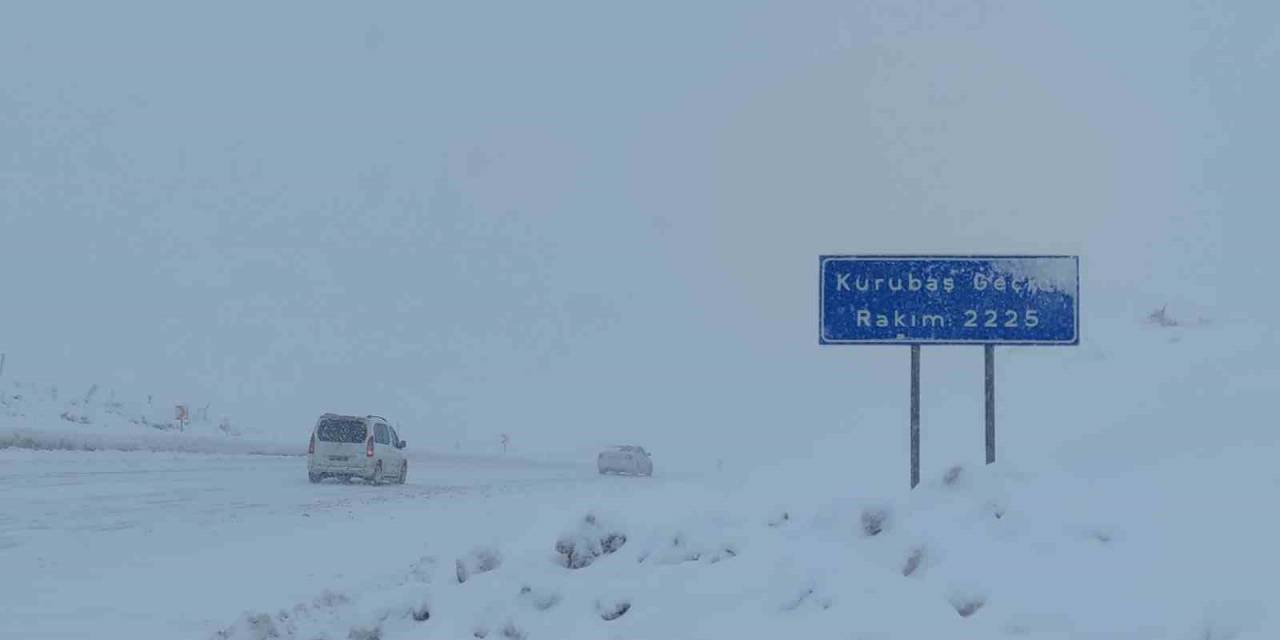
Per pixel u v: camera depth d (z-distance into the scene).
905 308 13.04
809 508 10.28
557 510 20.89
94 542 17.14
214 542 17.42
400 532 18.80
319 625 9.80
